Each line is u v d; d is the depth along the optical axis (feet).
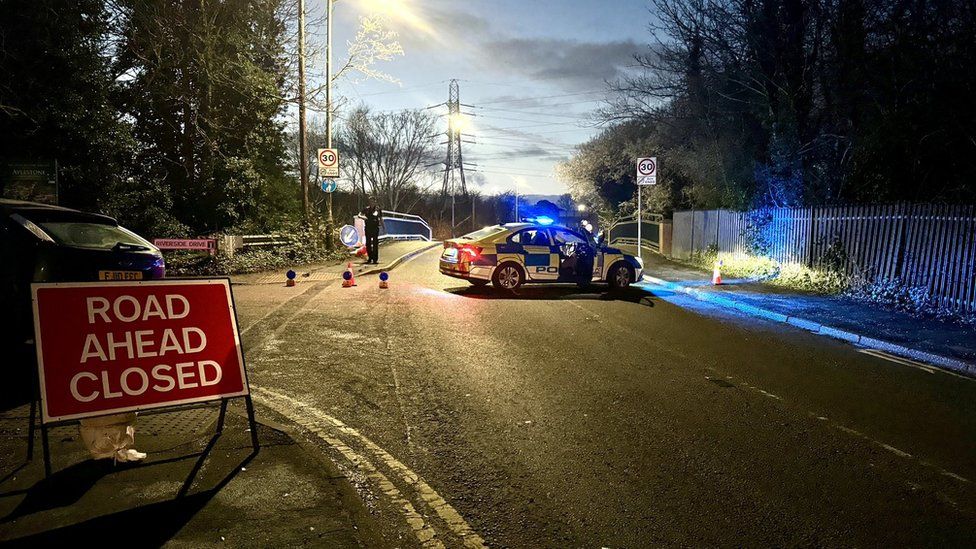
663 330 31.94
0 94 46.96
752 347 28.63
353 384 21.36
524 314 35.24
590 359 25.46
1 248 21.12
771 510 13.26
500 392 20.77
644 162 56.24
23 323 20.95
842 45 53.31
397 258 65.41
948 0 45.42
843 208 45.37
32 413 13.91
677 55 75.10
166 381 14.06
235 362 14.90
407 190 199.11
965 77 43.47
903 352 28.04
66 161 51.72
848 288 43.83
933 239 37.24
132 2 55.47
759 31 61.05
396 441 16.48
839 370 24.99
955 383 23.57
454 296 41.45
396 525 12.23
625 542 11.91
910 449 16.79
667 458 15.78
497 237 43.24
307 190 65.26
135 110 61.93
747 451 16.35
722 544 11.92
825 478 14.87
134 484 13.01
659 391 21.33
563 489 13.98
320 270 54.03
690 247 71.67
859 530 12.56
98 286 13.65
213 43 59.47
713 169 71.56
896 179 46.78
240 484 13.17
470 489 13.89
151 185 59.62
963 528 12.71
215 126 61.52
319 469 14.05
